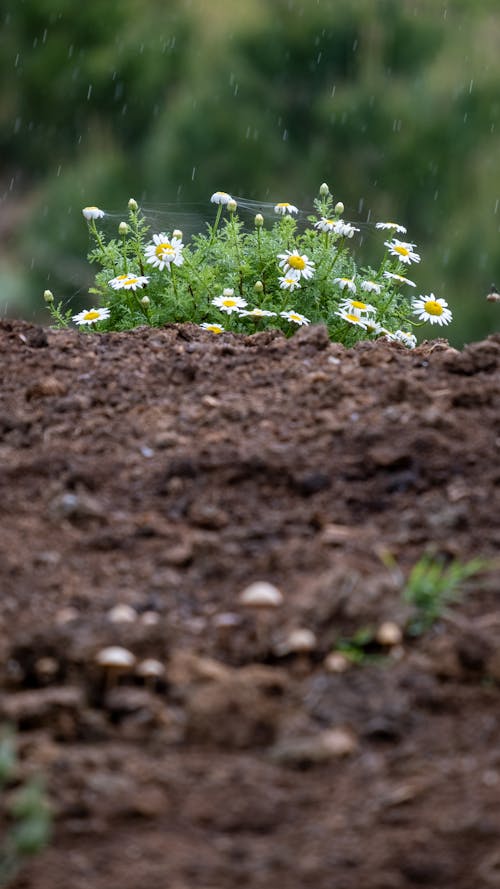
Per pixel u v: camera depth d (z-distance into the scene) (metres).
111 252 10.31
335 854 3.92
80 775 4.21
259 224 10.21
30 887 3.79
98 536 5.66
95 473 6.20
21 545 5.61
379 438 6.32
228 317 9.76
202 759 4.35
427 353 8.16
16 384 7.40
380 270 10.59
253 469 6.11
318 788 4.20
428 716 4.53
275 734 4.46
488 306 33.06
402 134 35.38
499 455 6.18
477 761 4.29
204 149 35.22
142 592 5.24
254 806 4.11
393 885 3.81
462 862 3.89
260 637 4.91
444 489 5.93
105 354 7.90
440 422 6.45
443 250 34.03
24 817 4.01
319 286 10.19
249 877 3.83
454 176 35.00
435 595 5.04
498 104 35.00
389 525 5.67
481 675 4.72
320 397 6.95
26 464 6.30
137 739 4.45
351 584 5.07
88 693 4.68
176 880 3.82
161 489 6.05
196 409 6.91
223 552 5.49
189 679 4.66
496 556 5.41
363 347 8.23
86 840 3.97
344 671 4.74
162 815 4.07
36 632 4.84
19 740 4.36
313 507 5.84
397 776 4.23
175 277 10.12
